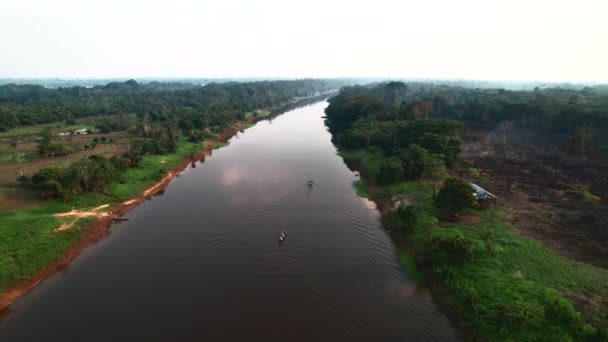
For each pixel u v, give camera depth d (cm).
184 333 3244
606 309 3197
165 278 4144
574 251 4300
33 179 6319
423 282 4103
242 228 5397
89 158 7400
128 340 3172
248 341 3136
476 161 9100
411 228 5044
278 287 3956
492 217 5312
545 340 2911
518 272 3822
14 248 4378
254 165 9206
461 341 3189
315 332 3262
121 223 5709
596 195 6412
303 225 5525
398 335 3266
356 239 5134
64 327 3356
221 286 3975
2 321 3456
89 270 4347
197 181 7881
